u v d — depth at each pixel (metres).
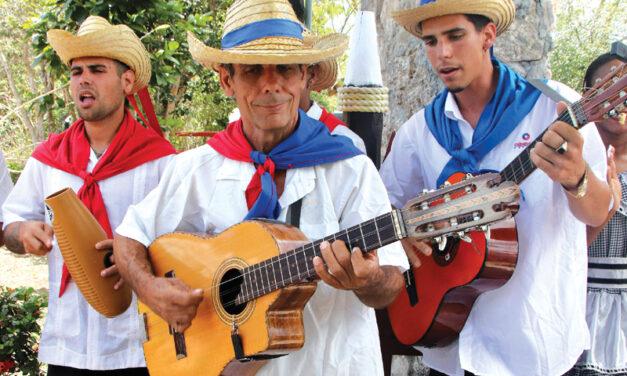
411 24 2.70
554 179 2.09
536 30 3.60
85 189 3.08
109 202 3.11
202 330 2.43
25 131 12.26
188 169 2.54
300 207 2.38
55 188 3.14
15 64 13.25
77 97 3.13
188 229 2.64
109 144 3.20
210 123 9.11
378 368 2.39
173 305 2.41
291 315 2.25
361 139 3.33
